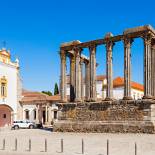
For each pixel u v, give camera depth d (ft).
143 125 131.95
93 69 155.84
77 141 111.14
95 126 145.89
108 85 148.46
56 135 140.46
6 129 203.92
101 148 91.81
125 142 103.09
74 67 171.01
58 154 82.33
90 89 155.22
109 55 149.89
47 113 253.44
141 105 135.03
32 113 258.78
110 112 143.64
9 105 220.23
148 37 140.15
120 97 252.21
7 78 219.00
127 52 144.25
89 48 157.79
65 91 165.07
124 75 143.95
